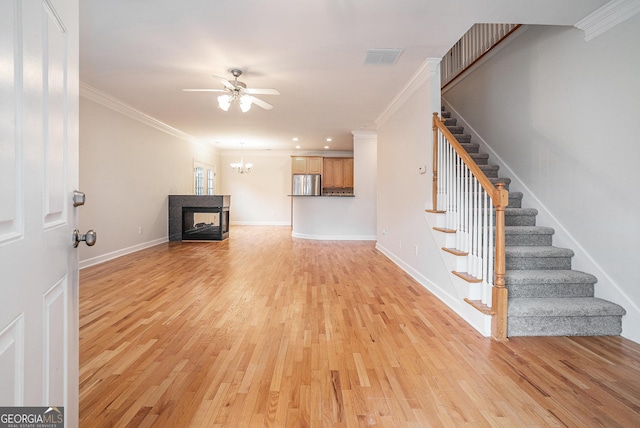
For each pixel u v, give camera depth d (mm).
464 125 5105
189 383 1837
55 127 950
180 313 2928
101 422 1505
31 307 805
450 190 3252
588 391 1793
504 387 1829
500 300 2412
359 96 4836
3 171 682
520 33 3730
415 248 4211
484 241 2611
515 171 3822
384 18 2750
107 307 3064
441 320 2822
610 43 2574
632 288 2445
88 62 3664
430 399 1717
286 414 1585
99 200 4945
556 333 2508
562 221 3113
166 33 3014
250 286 3834
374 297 3459
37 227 835
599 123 2688
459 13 2664
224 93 4566
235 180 11266
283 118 6250
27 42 778
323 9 2627
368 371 1988
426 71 3682
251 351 2229
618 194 2531
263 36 3066
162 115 6078
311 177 10359
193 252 6039
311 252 6137
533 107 3512
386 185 5781
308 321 2775
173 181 7539
